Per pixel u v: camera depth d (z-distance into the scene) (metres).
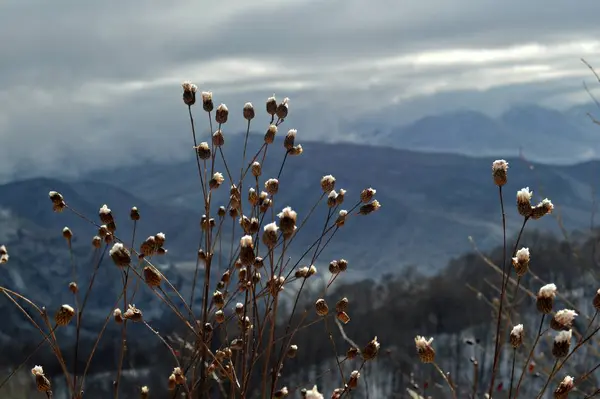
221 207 2.03
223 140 1.98
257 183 1.96
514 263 1.52
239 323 1.92
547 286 1.42
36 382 1.73
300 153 2.01
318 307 1.87
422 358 1.47
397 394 2.71
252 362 1.82
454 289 52.84
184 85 1.99
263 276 1.93
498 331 1.49
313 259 1.93
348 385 1.88
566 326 1.41
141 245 1.86
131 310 1.78
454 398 1.49
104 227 1.86
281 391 1.80
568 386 1.44
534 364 2.24
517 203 1.56
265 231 1.61
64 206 1.88
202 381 1.88
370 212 2.00
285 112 2.04
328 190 2.00
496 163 1.56
